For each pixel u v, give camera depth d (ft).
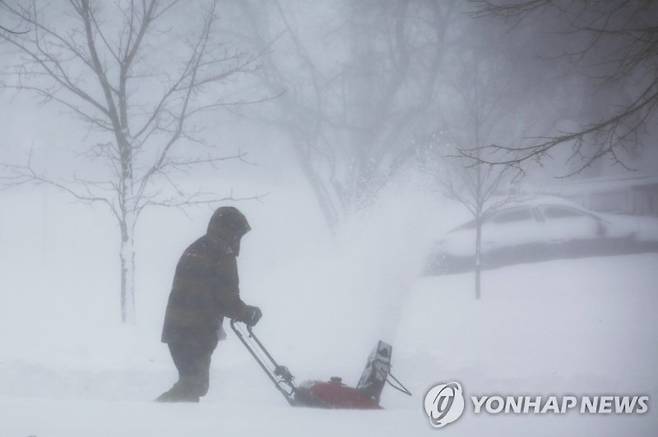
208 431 33.63
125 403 41.73
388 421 38.29
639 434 36.68
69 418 35.96
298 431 34.60
